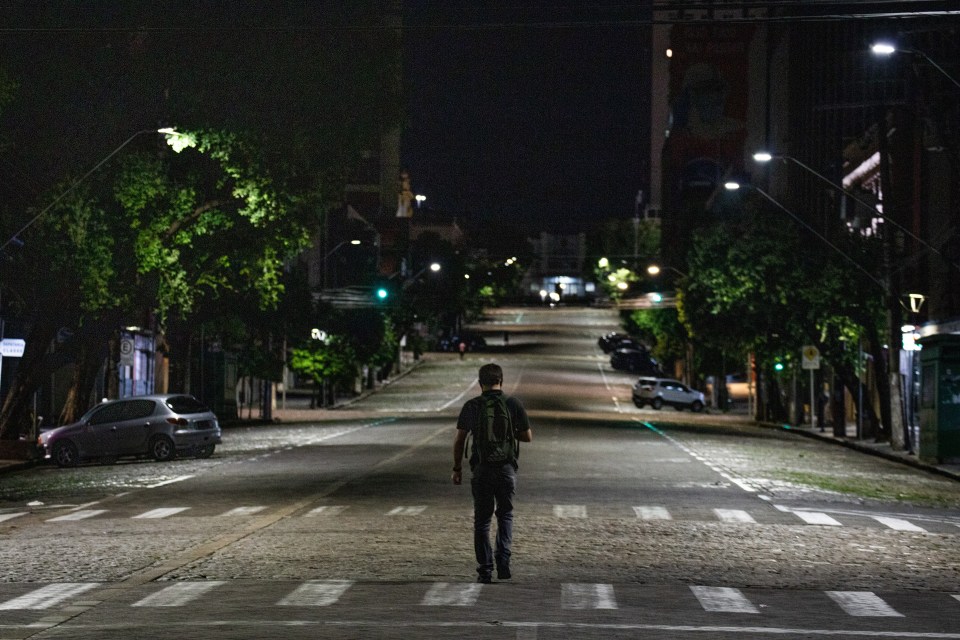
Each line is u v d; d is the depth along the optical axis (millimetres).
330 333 89500
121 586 14633
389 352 103625
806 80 105188
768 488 29609
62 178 39312
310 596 13781
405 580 14938
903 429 47750
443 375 119938
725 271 61594
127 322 55875
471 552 17484
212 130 40031
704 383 108625
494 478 14695
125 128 40188
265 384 71625
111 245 39656
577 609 13031
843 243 58812
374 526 20734
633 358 127062
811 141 100000
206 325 64812
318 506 24547
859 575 15922
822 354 61094
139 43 40312
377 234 160000
